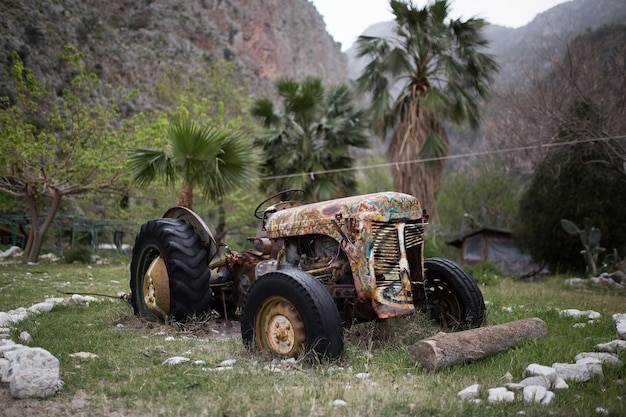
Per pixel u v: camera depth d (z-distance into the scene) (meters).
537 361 3.85
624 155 14.72
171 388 3.23
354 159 17.03
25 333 4.58
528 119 16.50
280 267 4.88
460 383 3.35
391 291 4.17
